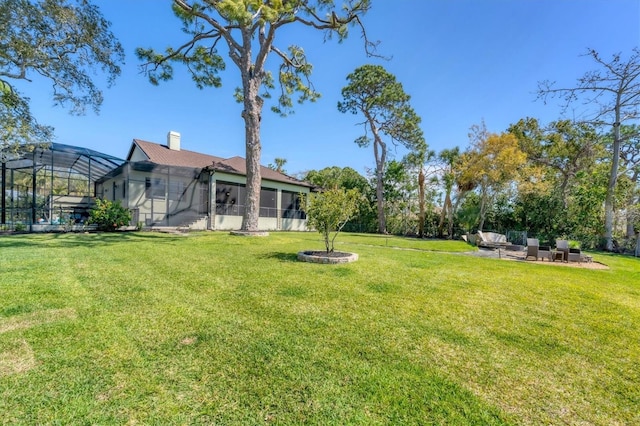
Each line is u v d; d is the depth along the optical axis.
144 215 15.61
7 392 1.92
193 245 8.88
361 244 12.38
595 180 18.19
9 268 5.32
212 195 16.39
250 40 11.80
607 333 3.25
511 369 2.43
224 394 1.97
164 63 14.23
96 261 6.17
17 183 19.08
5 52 9.87
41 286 4.28
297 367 2.33
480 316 3.65
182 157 17.72
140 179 15.59
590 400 2.06
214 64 14.95
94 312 3.37
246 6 9.37
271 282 4.90
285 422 1.73
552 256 9.73
